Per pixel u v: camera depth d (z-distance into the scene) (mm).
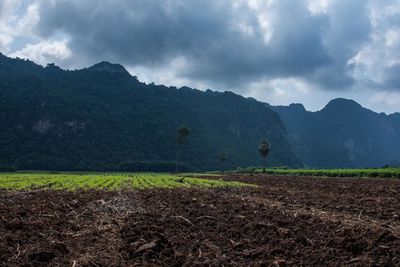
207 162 193000
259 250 10969
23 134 158875
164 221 15047
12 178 53406
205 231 13727
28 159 147625
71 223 14758
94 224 14758
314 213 17562
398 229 13953
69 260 10242
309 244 11703
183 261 10336
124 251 11062
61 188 33969
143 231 12711
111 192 29266
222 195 27500
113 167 156500
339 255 10703
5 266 9688
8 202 20625
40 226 13641
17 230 12984
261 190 33844
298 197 26297
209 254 10859
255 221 14758
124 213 17359
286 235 12633
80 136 169875
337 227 13648
